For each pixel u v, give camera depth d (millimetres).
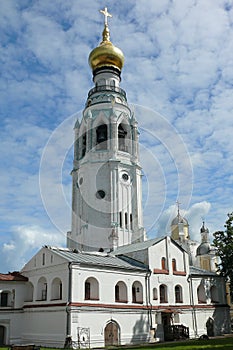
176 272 54938
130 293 48000
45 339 43344
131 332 45875
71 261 42938
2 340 47094
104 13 79125
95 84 75188
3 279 48406
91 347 41094
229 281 62906
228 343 35281
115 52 74875
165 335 49156
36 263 49500
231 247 58312
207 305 56938
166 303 51906
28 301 49125
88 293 45250
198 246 100688
